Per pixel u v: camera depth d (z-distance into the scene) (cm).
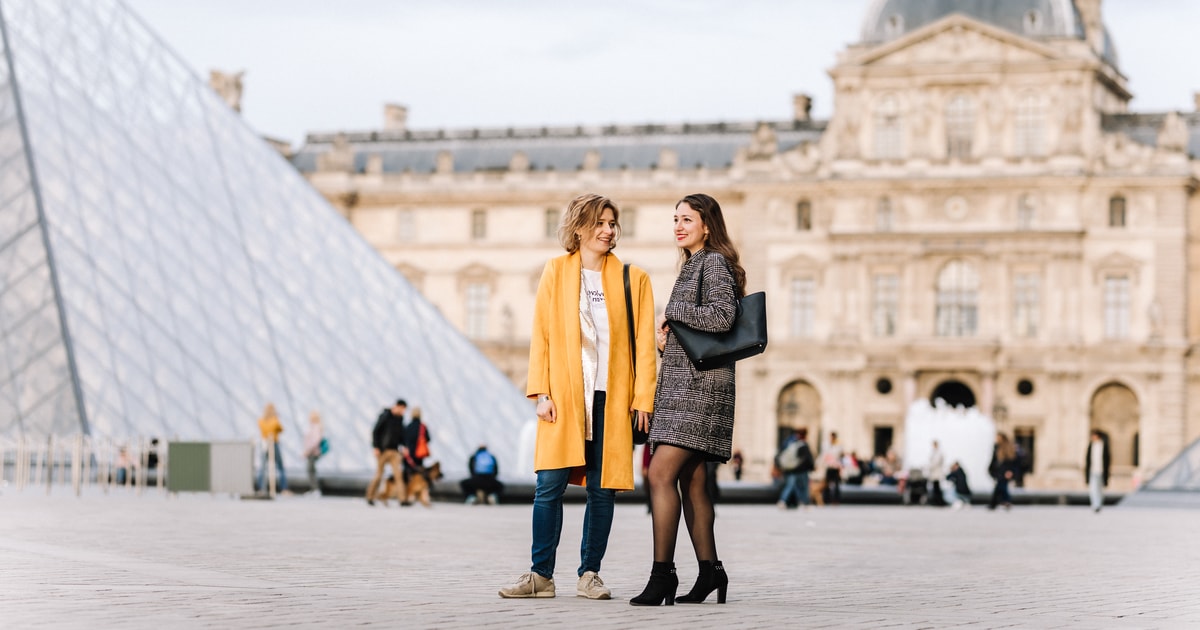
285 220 6581
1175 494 7444
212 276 5962
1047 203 13475
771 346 13888
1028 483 13350
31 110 5847
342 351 6238
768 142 14062
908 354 13588
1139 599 2067
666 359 1878
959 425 11425
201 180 6319
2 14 6125
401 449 5312
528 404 6994
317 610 1641
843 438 13725
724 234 1931
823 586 2188
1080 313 13412
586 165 14838
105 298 5481
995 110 13588
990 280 13550
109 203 5803
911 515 5725
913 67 13688
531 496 5781
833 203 13838
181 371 5541
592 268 1931
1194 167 13488
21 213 5516
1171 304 13262
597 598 1889
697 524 1894
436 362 6675
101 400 5238
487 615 1638
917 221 13688
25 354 5234
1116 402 13450
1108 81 14112
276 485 5703
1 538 2772
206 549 2633
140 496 4966
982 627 1631
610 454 1903
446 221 15162
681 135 15425
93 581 1956
